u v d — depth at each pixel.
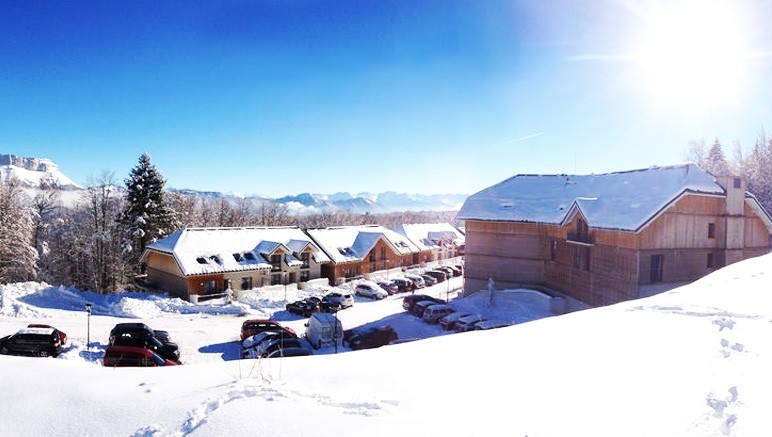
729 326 9.18
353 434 5.22
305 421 5.61
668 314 10.71
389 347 9.89
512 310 34.22
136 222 50.44
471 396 6.43
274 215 96.44
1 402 6.43
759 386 6.06
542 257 37.12
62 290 34.94
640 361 7.43
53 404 6.39
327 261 50.78
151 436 5.49
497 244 38.84
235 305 36.19
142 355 18.58
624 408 5.62
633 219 27.77
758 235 32.09
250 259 44.91
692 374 6.67
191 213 78.44
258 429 5.41
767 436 4.75
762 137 74.94
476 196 41.56
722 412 5.35
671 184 28.98
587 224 31.20
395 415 5.82
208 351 25.09
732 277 16.08
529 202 38.91
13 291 32.94
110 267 52.09
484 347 9.12
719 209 29.98
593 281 31.14
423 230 73.31
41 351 19.98
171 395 6.61
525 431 5.16
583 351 8.23
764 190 58.97
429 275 54.97
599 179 36.81
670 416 5.32
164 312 34.44
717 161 80.69
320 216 145.12
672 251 28.50
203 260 41.94
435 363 8.09
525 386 6.68
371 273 54.75
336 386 7.02
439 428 5.34
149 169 51.94
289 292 42.62
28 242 47.91
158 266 45.50
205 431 5.47
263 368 7.94
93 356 21.50
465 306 36.06
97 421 5.95
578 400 5.98
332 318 27.61
